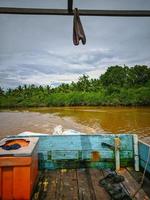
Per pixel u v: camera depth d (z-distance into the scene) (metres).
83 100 78.44
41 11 2.64
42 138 4.05
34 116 39.66
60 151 4.05
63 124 26.50
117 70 89.81
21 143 3.42
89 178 3.65
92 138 4.09
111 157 4.06
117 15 2.67
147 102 65.19
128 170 3.95
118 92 74.38
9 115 43.31
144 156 3.74
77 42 2.68
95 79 98.25
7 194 2.83
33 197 3.04
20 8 2.61
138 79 86.25
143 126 23.78
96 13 2.66
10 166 2.83
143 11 2.64
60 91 101.00
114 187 3.21
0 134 20.27
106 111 48.28
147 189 3.23
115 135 4.08
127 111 47.00
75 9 2.64
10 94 109.56
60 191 3.21
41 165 4.03
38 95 97.12
